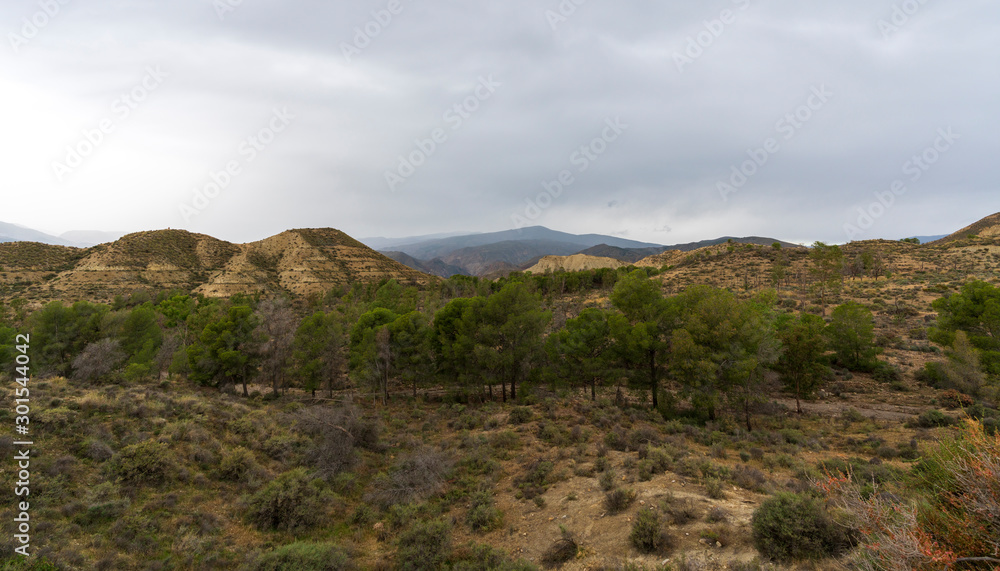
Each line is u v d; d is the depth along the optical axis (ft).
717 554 30.73
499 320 114.21
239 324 124.88
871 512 19.66
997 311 95.35
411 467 61.67
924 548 15.98
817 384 100.73
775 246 370.53
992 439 17.49
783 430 79.97
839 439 74.28
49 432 53.31
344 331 143.74
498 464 64.44
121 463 51.11
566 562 36.50
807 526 28.04
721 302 89.86
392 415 106.42
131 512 44.39
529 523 45.75
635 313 103.45
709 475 48.01
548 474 57.62
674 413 95.76
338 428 70.74
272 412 95.76
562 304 267.80
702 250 465.06
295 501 51.16
